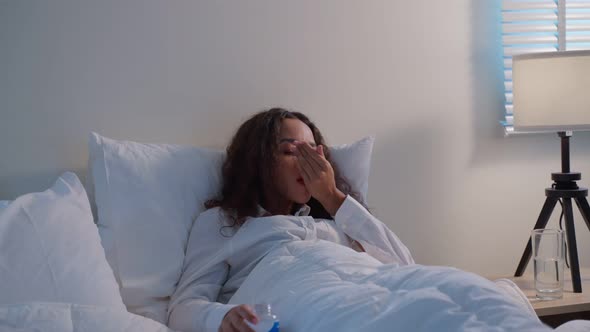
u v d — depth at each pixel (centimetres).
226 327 128
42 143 186
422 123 229
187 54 200
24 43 183
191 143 202
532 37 235
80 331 106
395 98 226
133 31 194
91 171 178
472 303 105
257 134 181
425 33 228
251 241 162
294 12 212
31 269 120
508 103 236
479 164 236
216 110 204
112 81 192
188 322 142
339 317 112
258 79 209
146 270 160
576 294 200
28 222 127
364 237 171
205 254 165
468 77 233
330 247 144
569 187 211
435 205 232
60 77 187
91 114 190
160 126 198
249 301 138
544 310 187
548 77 202
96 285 129
